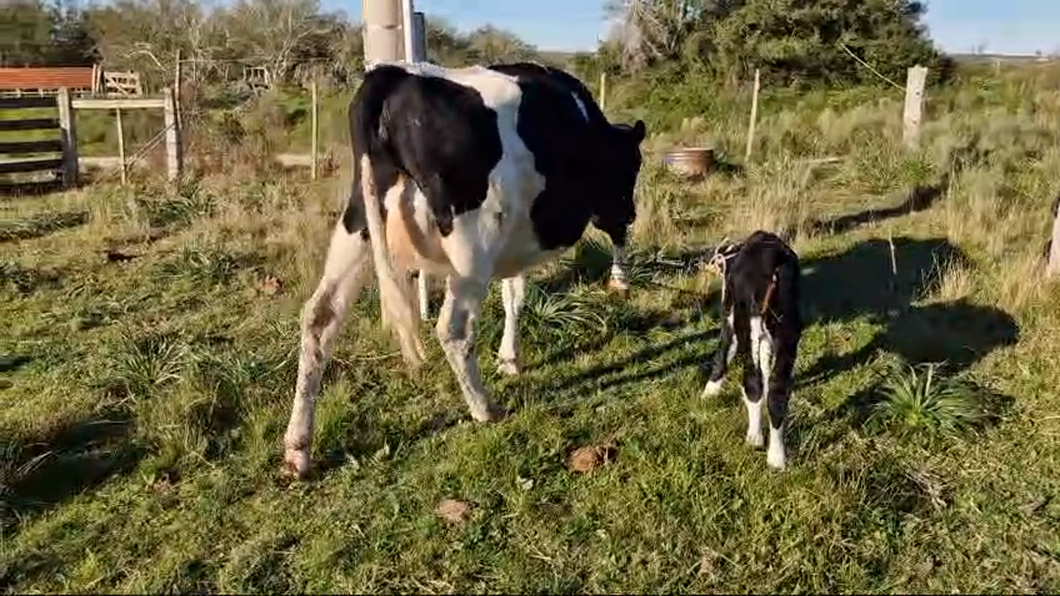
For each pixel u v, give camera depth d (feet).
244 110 77.05
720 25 94.89
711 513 13.87
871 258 26.84
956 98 66.59
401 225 14.83
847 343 20.49
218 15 132.16
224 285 26.00
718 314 22.54
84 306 24.25
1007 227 28.14
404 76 14.55
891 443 16.05
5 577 12.65
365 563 12.95
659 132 63.82
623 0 104.88
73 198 41.11
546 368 19.56
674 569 12.76
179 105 51.44
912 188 36.29
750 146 48.01
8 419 17.13
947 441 16.10
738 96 81.56
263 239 30.94
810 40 89.10
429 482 14.96
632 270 24.82
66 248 30.81
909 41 89.40
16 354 20.76
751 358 15.19
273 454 15.83
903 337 20.62
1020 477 14.98
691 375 18.94
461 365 16.35
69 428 16.69
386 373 19.36
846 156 44.93
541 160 15.81
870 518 13.80
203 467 15.53
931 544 13.30
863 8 90.89
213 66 122.31
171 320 23.16
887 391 17.81
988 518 13.91
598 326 21.29
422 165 14.44
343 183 39.45
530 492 14.57
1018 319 21.08
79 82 122.42
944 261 25.99
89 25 161.89
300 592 12.42
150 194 40.34
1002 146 41.63
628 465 15.30
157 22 129.49
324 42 134.21
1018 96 64.80
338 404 17.33
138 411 17.25
